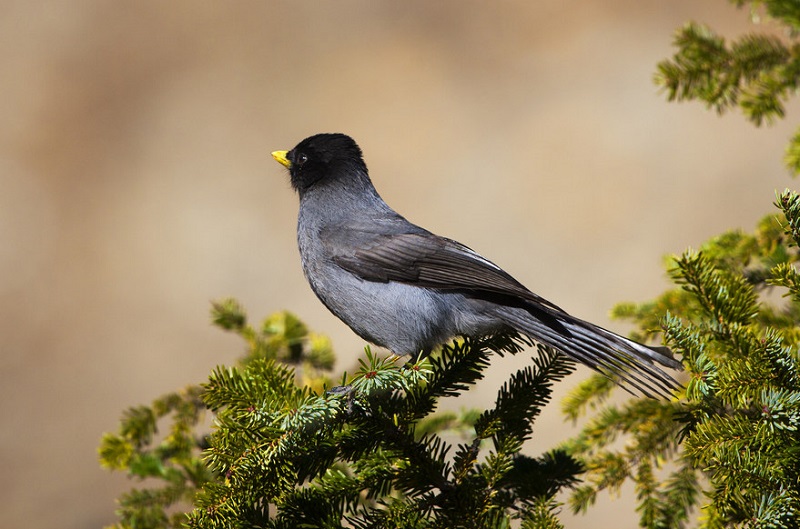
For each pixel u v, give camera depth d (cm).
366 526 499
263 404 511
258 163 1864
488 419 545
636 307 709
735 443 466
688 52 772
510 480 538
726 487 456
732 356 533
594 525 1166
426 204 1731
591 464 620
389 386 524
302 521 502
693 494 601
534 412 556
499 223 1673
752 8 786
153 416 710
